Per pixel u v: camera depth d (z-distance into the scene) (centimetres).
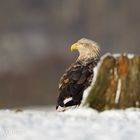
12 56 11456
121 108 1216
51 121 958
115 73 1231
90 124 941
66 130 895
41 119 973
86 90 1239
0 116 999
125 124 950
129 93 1223
